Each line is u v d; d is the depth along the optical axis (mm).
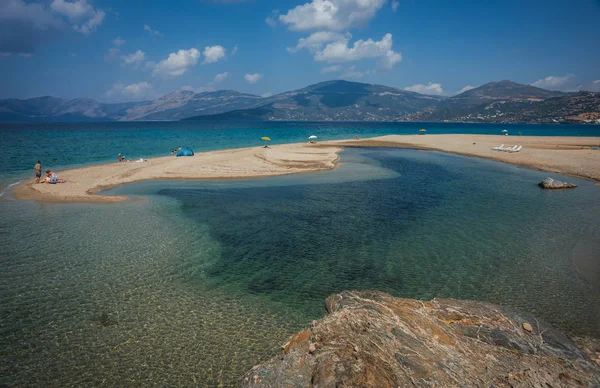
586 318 11695
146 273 15164
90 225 21469
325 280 14711
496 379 7238
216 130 162750
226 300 13109
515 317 10398
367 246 18438
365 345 7672
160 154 61094
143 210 25047
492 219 23078
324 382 6613
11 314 11930
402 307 10273
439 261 16516
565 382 7438
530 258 16734
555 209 25406
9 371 9367
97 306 12539
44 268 15430
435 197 29484
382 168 45781
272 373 7387
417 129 198125
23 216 23234
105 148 69938
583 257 16719
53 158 53031
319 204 27094
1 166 44406
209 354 10141
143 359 9906
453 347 8328
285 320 11859
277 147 71688
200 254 17297
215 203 27266
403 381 6738
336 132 152500
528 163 48312
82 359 9883
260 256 17141
